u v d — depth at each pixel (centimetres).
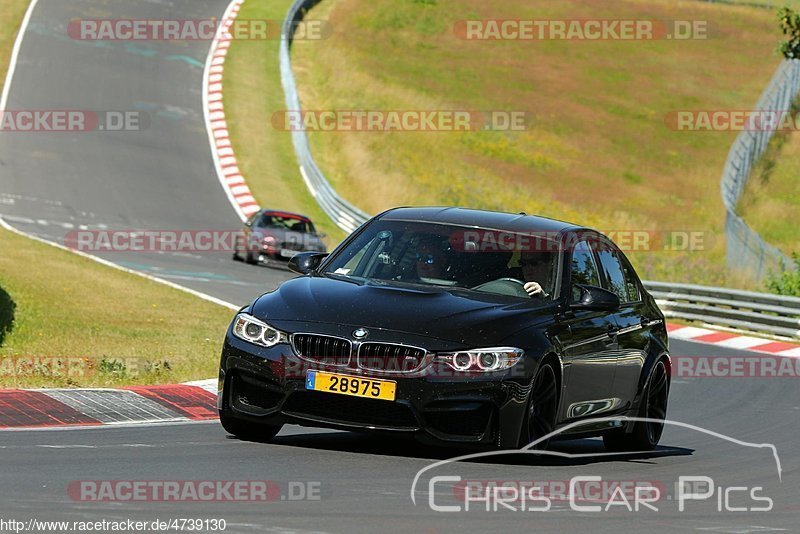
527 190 15762
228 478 2430
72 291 6462
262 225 10375
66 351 4631
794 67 19138
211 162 14862
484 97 19762
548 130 18688
